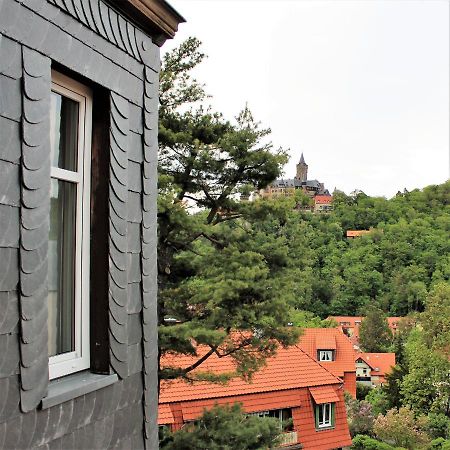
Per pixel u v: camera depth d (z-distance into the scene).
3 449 2.28
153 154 3.48
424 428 34.66
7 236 2.32
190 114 11.31
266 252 11.02
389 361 58.88
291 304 10.66
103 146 3.04
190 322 9.78
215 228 10.85
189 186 11.16
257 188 11.29
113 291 3.02
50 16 2.59
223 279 9.91
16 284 2.36
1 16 2.32
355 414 35.03
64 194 2.90
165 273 10.73
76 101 2.95
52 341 2.79
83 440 2.78
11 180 2.35
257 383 16.78
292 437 16.58
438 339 40.00
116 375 3.01
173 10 3.49
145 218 3.39
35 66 2.49
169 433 9.98
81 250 2.96
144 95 3.41
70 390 2.64
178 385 15.23
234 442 9.69
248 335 11.27
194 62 11.66
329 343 42.38
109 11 3.07
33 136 2.46
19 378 2.36
